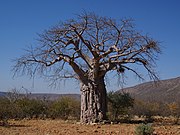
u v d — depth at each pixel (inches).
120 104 1100.5
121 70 889.5
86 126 764.6
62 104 1259.8
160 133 575.5
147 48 853.2
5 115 928.9
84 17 832.3
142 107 1344.7
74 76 925.2
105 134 573.3
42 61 843.4
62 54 845.2
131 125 784.3
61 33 825.5
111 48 856.3
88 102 868.6
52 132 607.8
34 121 983.6
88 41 849.5
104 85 892.6
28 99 1261.1
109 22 841.5
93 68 868.6
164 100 1990.7
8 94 1279.5
